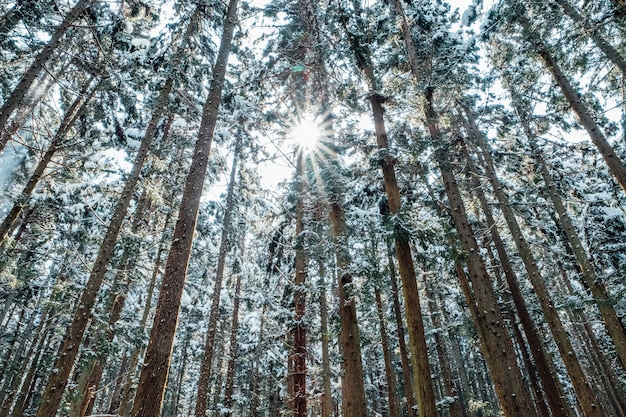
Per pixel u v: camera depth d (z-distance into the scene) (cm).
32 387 2369
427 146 1034
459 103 1525
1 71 1167
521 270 2019
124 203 1012
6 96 1217
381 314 1477
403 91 1155
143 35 1383
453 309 2261
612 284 1520
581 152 1451
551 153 1509
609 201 1495
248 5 1170
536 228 1667
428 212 1244
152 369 544
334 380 1700
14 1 1052
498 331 870
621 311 1515
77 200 1396
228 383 1499
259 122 1318
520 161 1541
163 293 609
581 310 1367
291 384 1435
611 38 1108
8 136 1056
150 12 1284
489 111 1496
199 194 715
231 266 1725
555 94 1303
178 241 655
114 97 1269
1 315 1784
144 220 1528
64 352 828
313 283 1191
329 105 1192
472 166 1480
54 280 1970
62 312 1428
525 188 1569
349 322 905
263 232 1502
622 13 833
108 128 1369
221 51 883
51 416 766
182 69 1316
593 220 1516
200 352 2400
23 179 1612
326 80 1299
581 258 1251
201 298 1938
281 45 1461
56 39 998
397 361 2755
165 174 1442
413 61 1160
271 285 1476
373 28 1174
